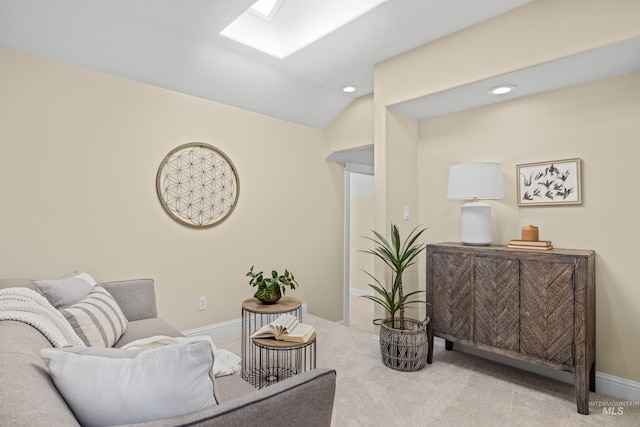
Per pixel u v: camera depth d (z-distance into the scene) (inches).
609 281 91.2
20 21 84.3
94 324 66.8
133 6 87.5
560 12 82.3
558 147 100.4
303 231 158.1
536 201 103.7
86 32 91.7
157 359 33.6
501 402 85.3
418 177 132.6
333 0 96.3
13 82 89.0
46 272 93.6
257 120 141.3
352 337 130.3
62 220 96.2
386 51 111.7
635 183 88.0
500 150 112.0
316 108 151.2
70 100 97.6
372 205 221.9
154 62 106.2
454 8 89.0
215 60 112.7
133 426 28.0
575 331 82.0
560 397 88.1
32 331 47.0
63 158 96.4
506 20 90.7
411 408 82.0
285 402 35.6
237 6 88.6
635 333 87.5
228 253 132.6
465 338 101.0
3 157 87.6
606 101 92.7
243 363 104.6
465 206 107.8
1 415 25.6
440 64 103.5
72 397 32.3
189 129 121.7
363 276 227.3
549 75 91.7
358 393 89.0
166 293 116.9
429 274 109.4
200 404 33.5
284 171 150.7
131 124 108.7
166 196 116.1
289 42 111.4
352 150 158.4
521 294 90.7
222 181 130.0
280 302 102.3
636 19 72.9
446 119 125.5
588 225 94.7
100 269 102.7
